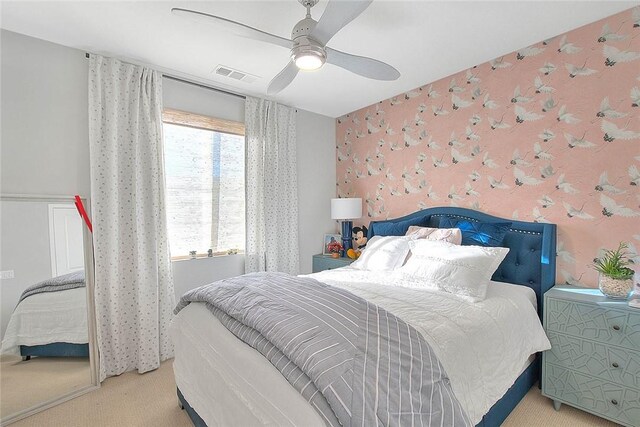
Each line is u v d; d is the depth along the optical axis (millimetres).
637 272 1920
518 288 2113
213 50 2307
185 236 2885
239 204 3234
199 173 2961
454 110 2820
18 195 2023
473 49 2363
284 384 1076
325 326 1242
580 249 2156
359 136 3732
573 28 2117
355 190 3811
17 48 2047
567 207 2209
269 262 3322
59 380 2115
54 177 2180
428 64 2602
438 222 2857
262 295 1601
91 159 2246
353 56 1784
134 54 2352
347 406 915
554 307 1905
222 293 1748
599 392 1728
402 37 2166
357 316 1346
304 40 1582
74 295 2215
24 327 2043
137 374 2396
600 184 2064
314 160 3844
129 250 2430
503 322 1646
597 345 1735
